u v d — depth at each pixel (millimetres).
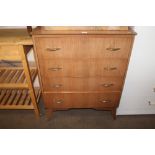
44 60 1424
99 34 1240
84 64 1452
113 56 1395
